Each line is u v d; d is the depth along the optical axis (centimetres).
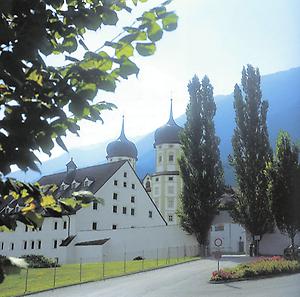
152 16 286
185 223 5081
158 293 2400
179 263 4084
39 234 6662
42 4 277
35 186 312
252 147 4897
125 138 9969
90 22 306
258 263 3039
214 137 5244
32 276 3434
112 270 3725
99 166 7438
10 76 261
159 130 9338
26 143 268
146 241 5519
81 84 284
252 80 5075
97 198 338
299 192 4269
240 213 4797
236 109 5069
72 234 6259
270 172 4384
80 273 3341
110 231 5872
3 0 253
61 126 285
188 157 5200
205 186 5069
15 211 304
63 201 323
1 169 267
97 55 285
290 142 4375
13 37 257
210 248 5072
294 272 2952
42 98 277
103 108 308
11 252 6975
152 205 7475
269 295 2075
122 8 317
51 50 290
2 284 267
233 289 2373
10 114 270
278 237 4731
